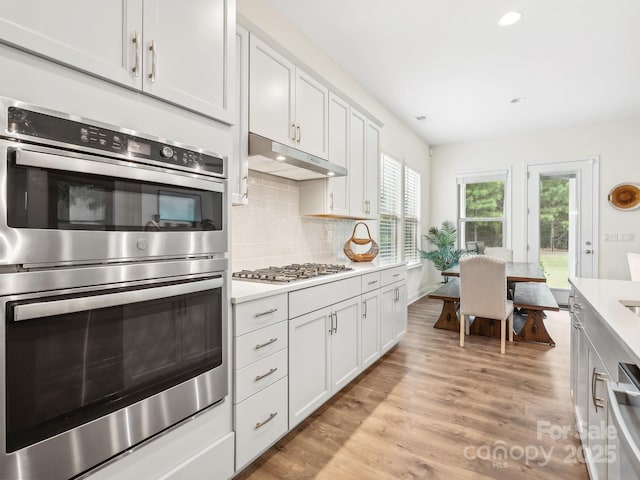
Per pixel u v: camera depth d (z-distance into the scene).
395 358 3.16
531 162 5.55
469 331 3.92
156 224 1.21
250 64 2.00
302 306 2.00
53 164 0.93
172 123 1.29
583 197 5.20
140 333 1.17
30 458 0.91
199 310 1.38
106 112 1.09
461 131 5.48
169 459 1.27
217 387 1.45
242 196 1.93
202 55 1.40
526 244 5.59
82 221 1.01
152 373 1.21
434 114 4.75
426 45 3.05
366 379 2.71
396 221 4.94
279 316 1.82
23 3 0.91
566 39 2.94
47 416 0.94
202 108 1.39
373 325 2.88
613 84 3.80
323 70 3.16
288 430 1.89
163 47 1.25
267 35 2.08
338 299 2.36
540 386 2.57
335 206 2.88
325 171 2.55
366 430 2.01
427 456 1.77
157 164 1.20
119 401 1.11
